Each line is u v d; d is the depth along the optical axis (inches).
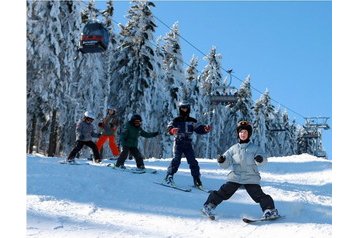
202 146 1647.4
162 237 201.0
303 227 216.8
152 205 269.1
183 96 1470.2
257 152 242.1
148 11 1186.6
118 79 1198.3
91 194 286.4
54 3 996.6
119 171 389.1
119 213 247.0
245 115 1833.2
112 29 1293.1
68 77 1050.1
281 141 2536.9
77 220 218.5
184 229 220.7
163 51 1461.6
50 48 992.2
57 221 210.7
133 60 1171.3
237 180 242.8
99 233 198.5
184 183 358.6
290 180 506.3
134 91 1150.3
